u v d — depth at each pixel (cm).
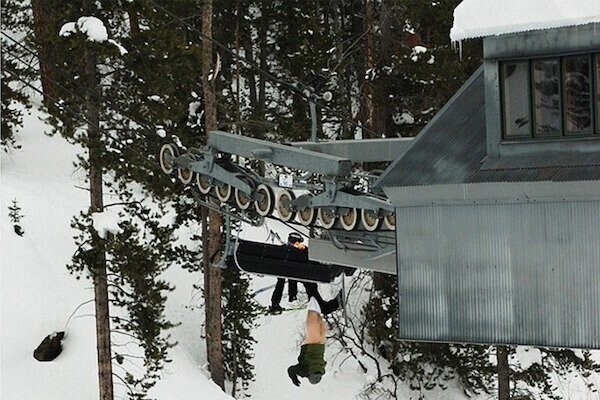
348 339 12756
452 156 5328
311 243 6297
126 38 9550
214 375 11656
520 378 11225
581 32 5003
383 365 12431
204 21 11081
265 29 14400
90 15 9431
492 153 5222
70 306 11750
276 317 12900
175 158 6731
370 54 12444
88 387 10912
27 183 14100
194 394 11288
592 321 5050
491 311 5250
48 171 14738
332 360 12544
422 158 5384
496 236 5234
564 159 5069
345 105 13150
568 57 5050
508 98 5181
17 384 10788
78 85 9044
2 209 12925
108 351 10106
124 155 9531
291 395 12031
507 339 5209
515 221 5200
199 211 11950
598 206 5031
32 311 11512
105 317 10062
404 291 5434
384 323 12094
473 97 5400
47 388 10819
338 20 15725
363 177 6412
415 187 5322
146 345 10119
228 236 6575
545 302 5138
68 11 9388
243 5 14412
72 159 15288
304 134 12606
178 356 11869
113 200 13638
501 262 5231
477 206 5272
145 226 10025
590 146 5031
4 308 11494
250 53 14638
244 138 6425
